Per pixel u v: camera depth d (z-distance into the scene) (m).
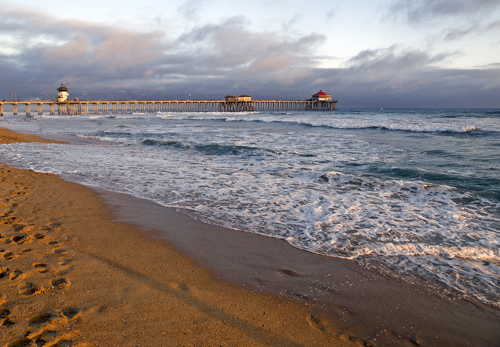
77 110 79.19
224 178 7.77
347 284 3.19
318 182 7.31
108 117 53.12
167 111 91.00
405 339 2.43
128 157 10.95
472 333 2.51
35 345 2.03
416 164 8.96
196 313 2.60
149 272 3.29
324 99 97.31
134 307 2.61
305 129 22.30
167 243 4.10
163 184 7.17
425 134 17.17
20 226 4.30
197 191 6.60
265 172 8.41
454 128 17.36
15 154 11.41
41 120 43.19
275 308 2.75
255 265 3.56
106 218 4.93
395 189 6.57
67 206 5.41
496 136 15.39
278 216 5.14
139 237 4.25
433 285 3.19
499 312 2.78
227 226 4.73
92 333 2.22
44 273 3.05
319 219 5.00
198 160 10.35
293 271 3.44
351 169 8.57
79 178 7.65
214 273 3.35
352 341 2.38
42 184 6.88
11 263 3.20
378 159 9.92
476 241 4.13
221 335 2.33
